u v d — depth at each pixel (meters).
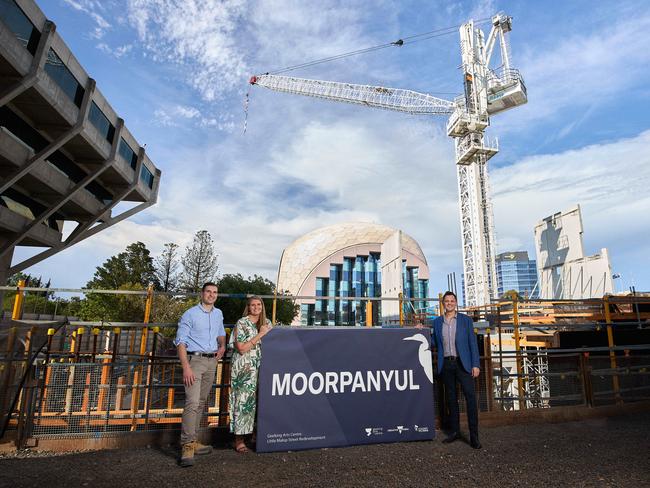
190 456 4.20
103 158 25.50
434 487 3.65
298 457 4.55
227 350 5.67
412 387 5.41
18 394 4.80
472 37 63.50
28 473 3.84
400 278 16.14
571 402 6.98
